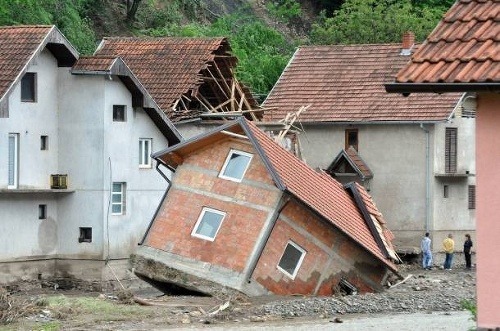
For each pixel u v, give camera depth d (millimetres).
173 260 61844
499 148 23234
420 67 23656
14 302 53719
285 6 133000
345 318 53000
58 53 71312
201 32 113875
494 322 23234
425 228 93625
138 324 50094
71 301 56062
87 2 109500
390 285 66000
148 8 116375
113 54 87188
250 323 50750
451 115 92750
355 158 94688
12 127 68375
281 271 61031
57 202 71750
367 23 123062
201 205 62406
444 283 69500
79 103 71688
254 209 61062
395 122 93625
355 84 97750
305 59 101125
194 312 53781
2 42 69938
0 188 67375
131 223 73688
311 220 61750
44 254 70875
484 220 23359
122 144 73062
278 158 62281
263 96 109875
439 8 131750
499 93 23172
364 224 65375
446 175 93875
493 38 23562
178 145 62875
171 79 84125
